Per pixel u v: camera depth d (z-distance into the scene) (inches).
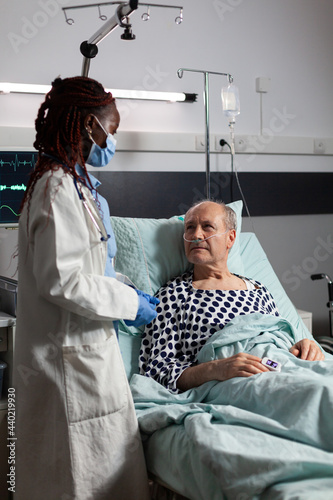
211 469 50.9
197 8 103.7
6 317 71.6
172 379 68.3
